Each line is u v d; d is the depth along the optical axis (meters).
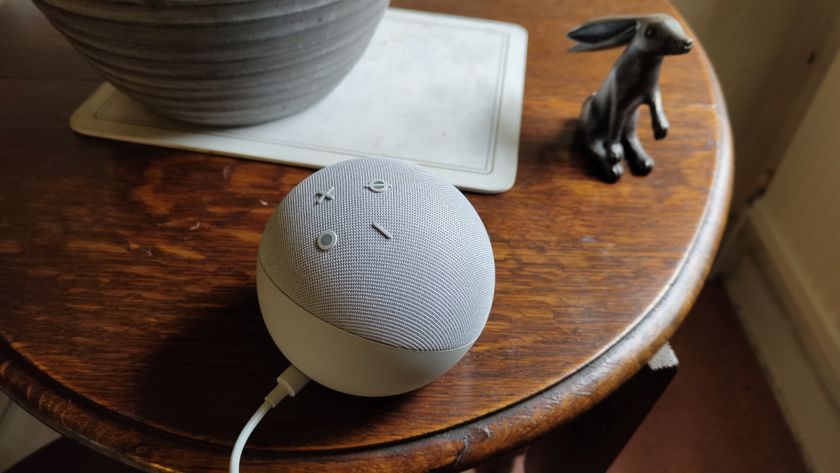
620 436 0.51
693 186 0.46
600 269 0.40
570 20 0.61
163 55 0.37
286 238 0.29
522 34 0.58
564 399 0.33
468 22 0.59
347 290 0.27
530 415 0.33
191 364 0.33
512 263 0.40
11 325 0.34
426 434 0.32
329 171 0.32
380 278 0.27
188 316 0.35
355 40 0.42
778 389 1.00
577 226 0.42
